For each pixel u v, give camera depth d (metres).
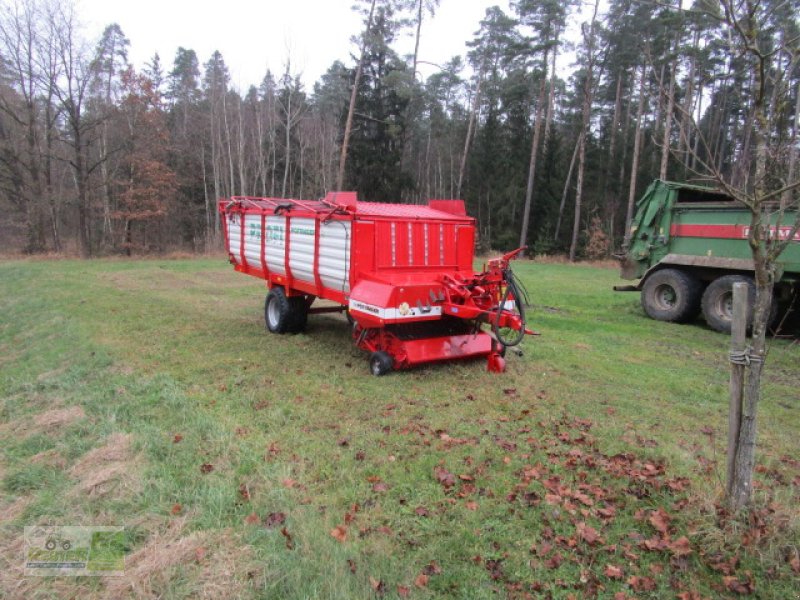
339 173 26.84
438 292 6.34
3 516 3.55
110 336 8.35
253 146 38.25
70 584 2.87
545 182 35.47
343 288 6.91
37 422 5.20
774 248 3.04
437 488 3.81
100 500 3.61
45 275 16.66
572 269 23.88
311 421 5.02
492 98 37.56
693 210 10.30
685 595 2.79
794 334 9.52
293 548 3.07
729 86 31.48
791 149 3.13
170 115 39.84
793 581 2.87
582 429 4.91
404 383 6.18
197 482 3.79
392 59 28.70
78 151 26.67
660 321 10.71
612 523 3.41
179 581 2.80
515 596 2.80
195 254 26.97
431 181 48.19
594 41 30.81
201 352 7.48
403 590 2.79
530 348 7.89
